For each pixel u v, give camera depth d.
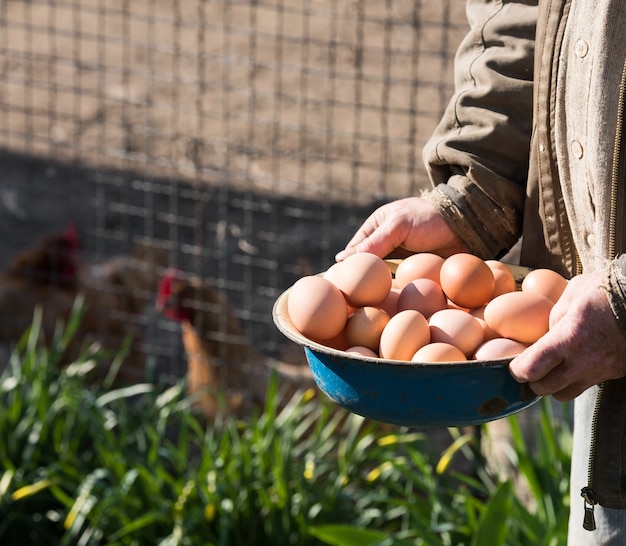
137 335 3.41
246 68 5.86
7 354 3.59
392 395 1.57
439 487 2.52
